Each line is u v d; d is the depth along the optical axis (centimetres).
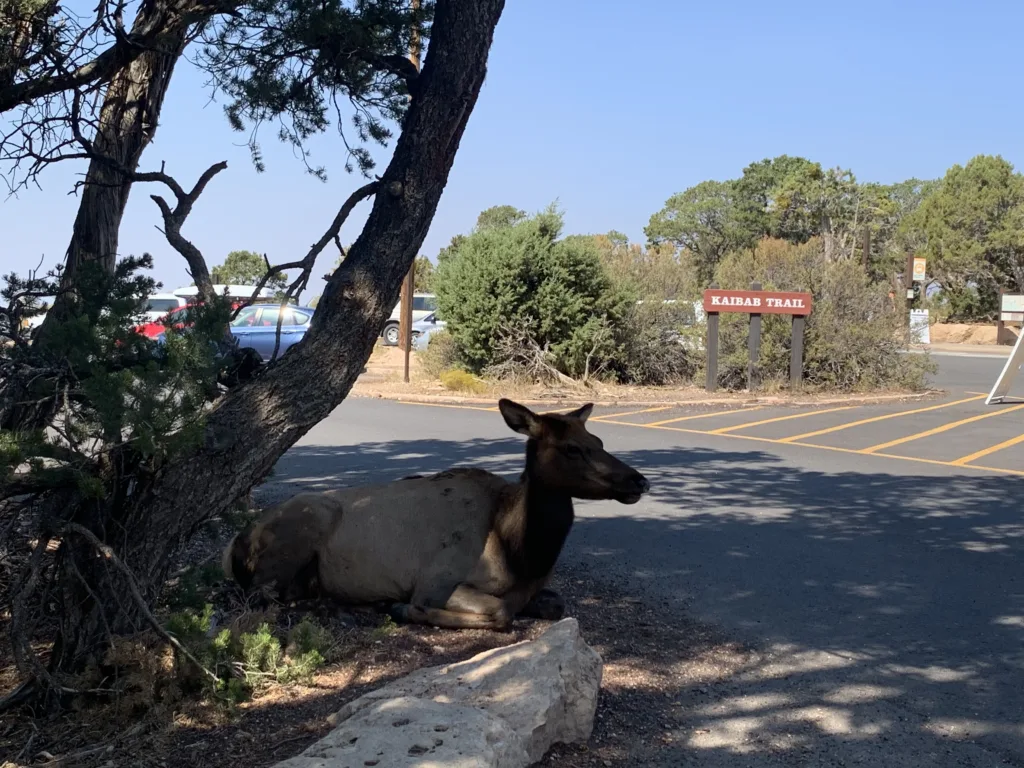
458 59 567
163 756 446
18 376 514
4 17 644
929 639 648
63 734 486
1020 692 559
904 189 8556
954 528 979
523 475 616
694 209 7675
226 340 557
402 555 628
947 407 2073
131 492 532
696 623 674
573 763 444
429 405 2055
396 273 566
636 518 1012
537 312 2319
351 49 662
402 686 465
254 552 641
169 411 473
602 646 614
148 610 489
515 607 620
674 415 1927
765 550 881
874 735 496
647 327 2381
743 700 538
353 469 1268
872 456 1447
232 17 693
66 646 525
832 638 648
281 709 493
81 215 796
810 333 2317
